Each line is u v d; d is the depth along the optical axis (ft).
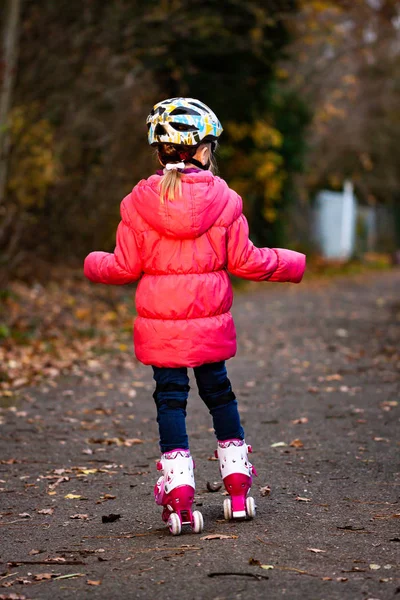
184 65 62.59
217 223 14.28
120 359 35.73
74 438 22.25
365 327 46.88
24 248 53.11
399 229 159.53
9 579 12.35
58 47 54.24
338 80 112.37
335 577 11.89
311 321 50.21
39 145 53.67
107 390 29.17
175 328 14.11
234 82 72.18
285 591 11.41
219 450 14.85
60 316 44.52
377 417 24.12
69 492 17.24
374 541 13.52
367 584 11.62
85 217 57.93
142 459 19.95
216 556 12.85
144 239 14.26
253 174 86.38
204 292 14.15
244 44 61.36
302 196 118.73
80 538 14.23
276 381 30.58
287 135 95.35
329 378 30.86
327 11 81.92
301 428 22.93
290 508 15.57
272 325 48.26
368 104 135.85
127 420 24.53
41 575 12.34
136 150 59.41
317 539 13.65
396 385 29.27
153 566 12.57
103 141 57.11
